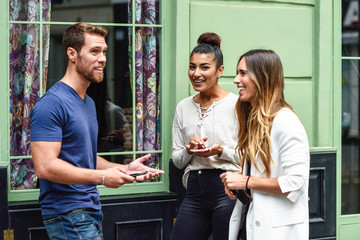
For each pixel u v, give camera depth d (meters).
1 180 3.38
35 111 2.67
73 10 3.85
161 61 4.00
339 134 4.43
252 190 2.64
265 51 2.69
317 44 4.30
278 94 2.67
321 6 4.27
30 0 3.70
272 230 2.55
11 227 3.47
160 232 3.84
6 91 3.63
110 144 3.94
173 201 3.87
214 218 3.32
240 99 2.75
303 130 2.55
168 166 4.02
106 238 3.71
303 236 2.57
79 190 2.76
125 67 3.98
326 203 4.29
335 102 4.40
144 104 4.02
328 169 4.29
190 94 3.96
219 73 3.40
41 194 2.81
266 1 4.16
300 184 2.50
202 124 3.39
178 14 3.90
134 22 3.96
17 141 3.72
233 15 4.06
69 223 2.72
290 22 4.24
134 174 2.76
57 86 2.76
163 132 4.00
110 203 3.71
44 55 3.74
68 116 2.71
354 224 4.50
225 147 3.28
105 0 3.93
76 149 2.76
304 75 4.30
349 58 4.44
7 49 3.63
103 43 2.81
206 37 3.42
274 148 2.58
